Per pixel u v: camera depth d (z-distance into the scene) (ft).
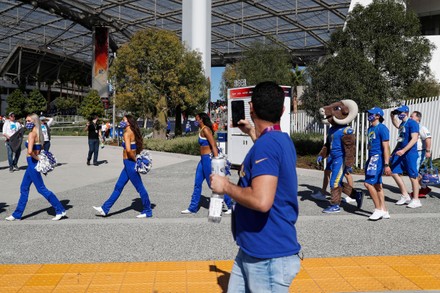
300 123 74.69
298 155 54.08
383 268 13.96
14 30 251.60
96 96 201.98
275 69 108.06
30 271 13.65
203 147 22.38
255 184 6.30
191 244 16.63
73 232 18.47
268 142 6.52
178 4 184.65
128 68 85.61
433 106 46.01
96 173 41.68
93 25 204.13
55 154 64.39
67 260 14.79
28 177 20.61
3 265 14.20
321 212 22.94
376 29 50.42
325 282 12.75
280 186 6.62
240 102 11.51
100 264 14.34
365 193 28.71
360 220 20.66
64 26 240.94
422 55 49.24
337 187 22.38
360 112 46.42
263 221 6.64
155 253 15.55
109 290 12.12
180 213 22.80
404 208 24.02
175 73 87.71
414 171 24.04
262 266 6.67
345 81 46.83
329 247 16.25
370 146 20.72
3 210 23.75
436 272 13.58
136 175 21.20
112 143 92.12
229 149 44.73
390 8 50.08
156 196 28.58
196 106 96.53
